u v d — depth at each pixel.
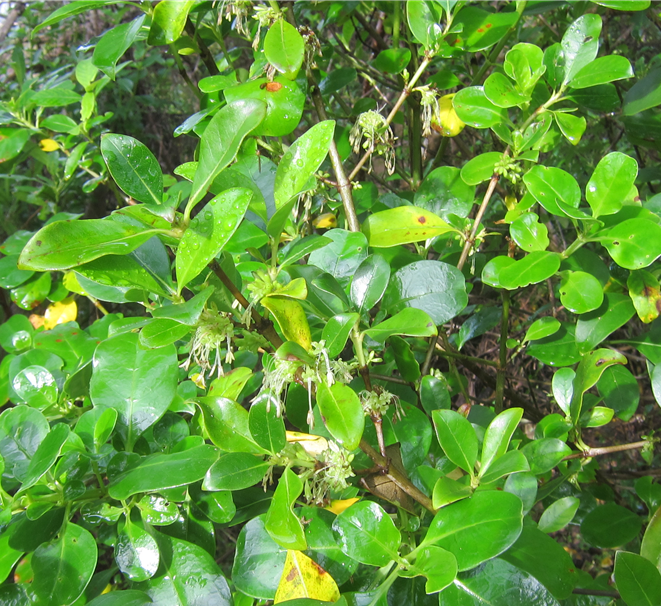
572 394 0.56
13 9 1.62
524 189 0.62
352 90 1.24
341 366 0.38
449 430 0.43
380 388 0.42
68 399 0.59
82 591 0.41
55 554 0.43
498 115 0.56
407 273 0.51
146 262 0.39
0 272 0.79
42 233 0.32
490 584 0.38
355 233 0.53
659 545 0.47
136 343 0.51
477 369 0.75
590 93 0.57
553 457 0.49
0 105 0.87
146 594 0.43
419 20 0.57
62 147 0.97
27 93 0.87
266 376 0.39
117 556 0.43
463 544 0.38
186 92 1.90
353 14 0.86
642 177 0.75
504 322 0.63
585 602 0.51
